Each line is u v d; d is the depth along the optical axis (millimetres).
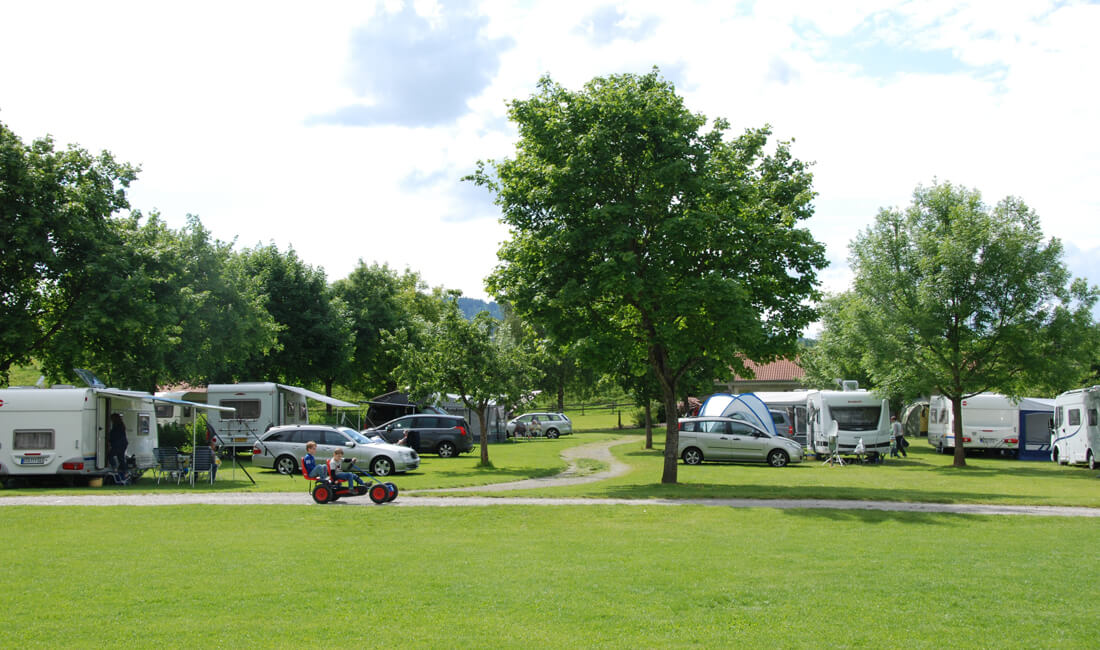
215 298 35969
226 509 16938
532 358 30453
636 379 41000
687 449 31406
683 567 10641
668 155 20047
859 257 32969
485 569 10469
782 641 7117
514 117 21141
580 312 21750
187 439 37438
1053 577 9992
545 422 55688
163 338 30047
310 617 7879
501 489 20859
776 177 23953
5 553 11672
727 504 17578
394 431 34969
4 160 26844
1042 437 35750
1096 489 21422
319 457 25922
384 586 9352
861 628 7559
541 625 7613
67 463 21406
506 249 21609
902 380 30703
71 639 7059
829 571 10359
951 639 7223
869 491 19781
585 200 20266
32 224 26641
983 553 11867
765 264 20812
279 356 48844
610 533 14094
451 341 29125
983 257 29891
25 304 27875
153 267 31328
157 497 19234
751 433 30953
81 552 11766
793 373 72125
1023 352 29266
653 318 20953
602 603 8516
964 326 30328
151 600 8570
